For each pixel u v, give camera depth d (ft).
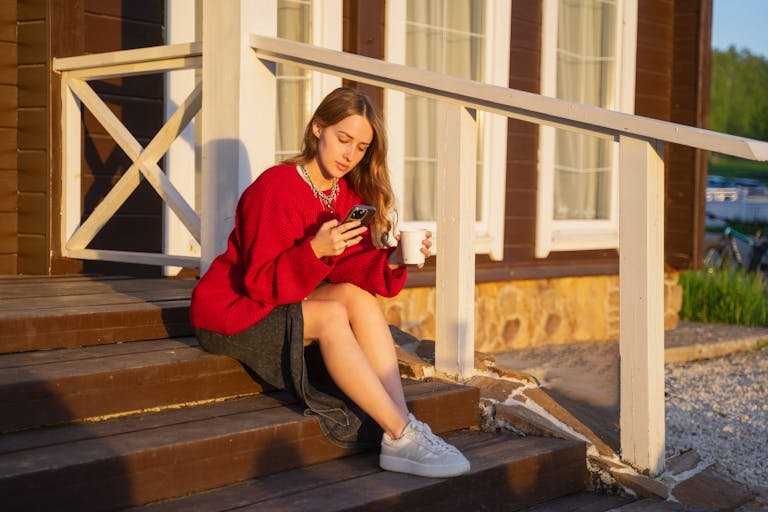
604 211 26.35
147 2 17.21
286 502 8.91
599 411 15.40
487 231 22.89
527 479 10.77
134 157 14.85
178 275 17.43
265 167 13.37
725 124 113.80
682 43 27.73
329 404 10.25
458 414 11.91
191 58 13.93
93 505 8.43
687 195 28.07
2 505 7.88
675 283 28.58
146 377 10.19
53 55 15.84
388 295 10.75
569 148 25.26
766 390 20.48
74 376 9.64
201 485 9.20
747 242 42.04
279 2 19.04
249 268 10.12
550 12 23.99
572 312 25.44
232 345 10.48
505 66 23.02
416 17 21.48
